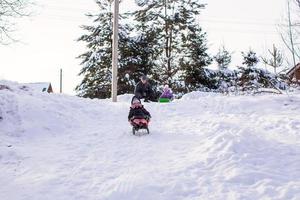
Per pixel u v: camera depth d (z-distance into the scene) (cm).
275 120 1159
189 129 1127
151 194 623
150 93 1605
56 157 876
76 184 695
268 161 756
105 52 3712
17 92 1407
